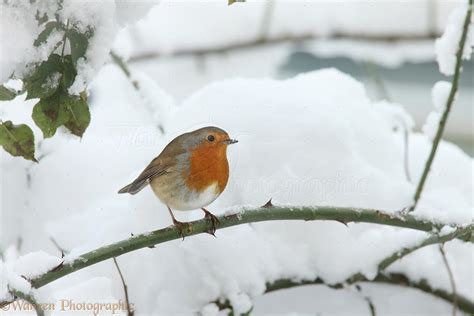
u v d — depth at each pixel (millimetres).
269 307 6762
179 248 6410
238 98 7371
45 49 4883
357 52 9836
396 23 9570
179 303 6156
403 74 14109
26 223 6984
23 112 7027
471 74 14055
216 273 6242
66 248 6941
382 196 6984
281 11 9734
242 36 9906
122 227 6609
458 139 13086
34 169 7109
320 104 7320
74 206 7141
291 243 6672
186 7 9914
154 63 10242
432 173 7848
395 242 6582
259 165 6906
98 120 7992
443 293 6766
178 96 10297
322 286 6762
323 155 6953
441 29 9406
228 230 6578
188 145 6312
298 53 14008
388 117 8211
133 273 6344
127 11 5551
